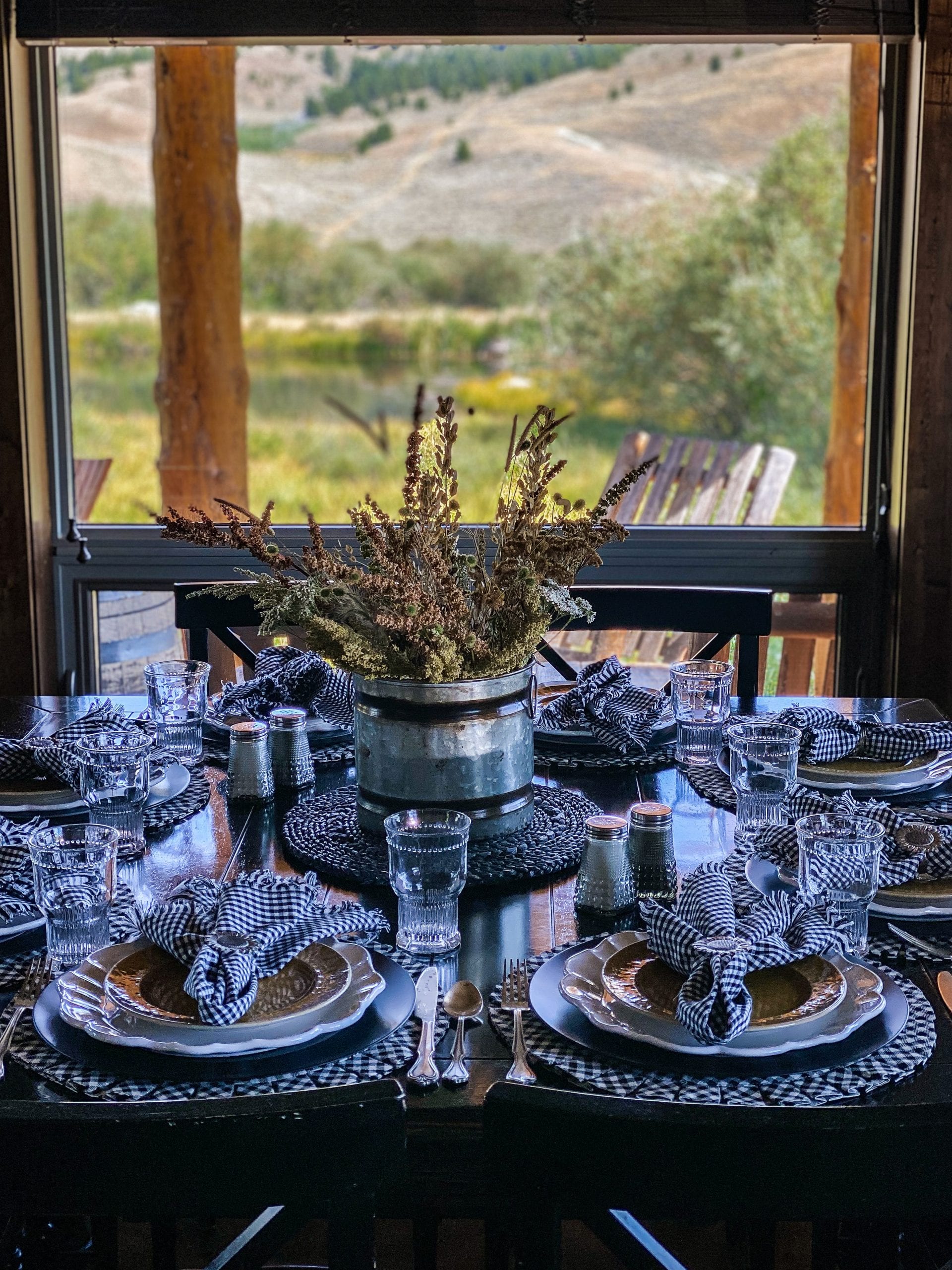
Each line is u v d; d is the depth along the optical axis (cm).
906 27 287
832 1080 105
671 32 290
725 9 289
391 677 154
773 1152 79
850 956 128
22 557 304
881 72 298
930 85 285
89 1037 112
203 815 170
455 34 291
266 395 927
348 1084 103
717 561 317
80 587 321
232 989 110
